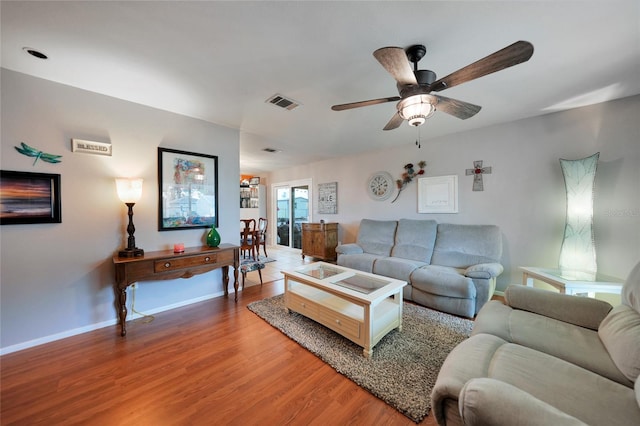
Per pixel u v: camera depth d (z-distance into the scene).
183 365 1.81
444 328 2.32
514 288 1.83
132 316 2.57
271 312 2.69
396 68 1.41
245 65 1.88
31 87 2.02
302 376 1.70
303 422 1.34
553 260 2.85
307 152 4.79
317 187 5.76
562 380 1.02
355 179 4.95
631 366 1.04
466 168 3.47
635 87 2.23
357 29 1.51
